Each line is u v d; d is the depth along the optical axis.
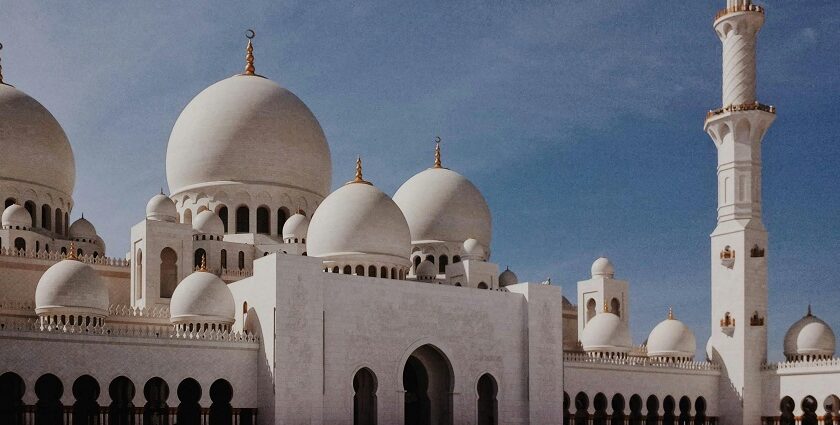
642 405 113.62
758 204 117.12
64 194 113.94
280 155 115.56
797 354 114.69
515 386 103.50
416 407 105.00
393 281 97.12
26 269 99.62
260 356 89.88
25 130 110.06
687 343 120.44
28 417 77.81
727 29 118.81
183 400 93.88
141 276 101.25
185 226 103.12
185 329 91.56
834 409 109.56
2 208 106.81
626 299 128.62
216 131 114.50
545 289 107.00
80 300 87.81
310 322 90.56
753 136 116.88
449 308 100.50
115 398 91.69
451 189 125.81
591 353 117.06
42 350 78.94
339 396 91.44
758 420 113.75
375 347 94.62
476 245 118.56
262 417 88.38
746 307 114.75
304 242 111.00
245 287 94.19
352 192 104.81
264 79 121.69
